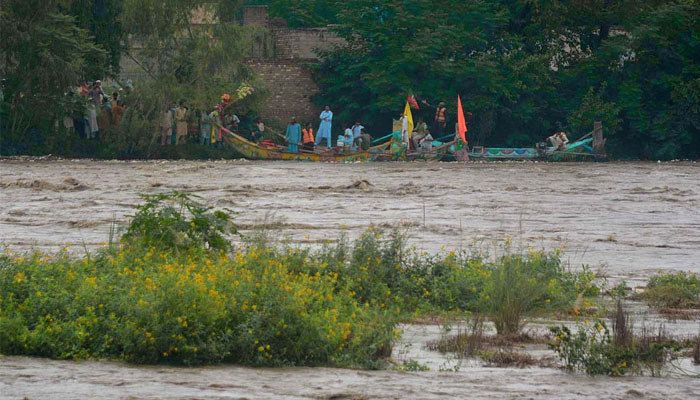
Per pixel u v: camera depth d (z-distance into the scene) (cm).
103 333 2562
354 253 4038
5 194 8025
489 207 7650
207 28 14412
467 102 16100
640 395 2194
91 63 14412
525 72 16388
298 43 17750
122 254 3450
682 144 16725
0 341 2484
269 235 4609
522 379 2355
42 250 4803
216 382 2188
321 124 15150
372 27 16088
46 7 13288
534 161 14812
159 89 14138
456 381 2302
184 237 3681
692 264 4994
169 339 2480
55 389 2033
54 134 13738
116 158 13925
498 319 3195
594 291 4062
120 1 14888
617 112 16200
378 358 2652
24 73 13338
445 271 3984
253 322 2572
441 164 13488
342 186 9156
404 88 15700
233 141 14338
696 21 16588
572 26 17300
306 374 2375
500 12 16638
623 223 6775
